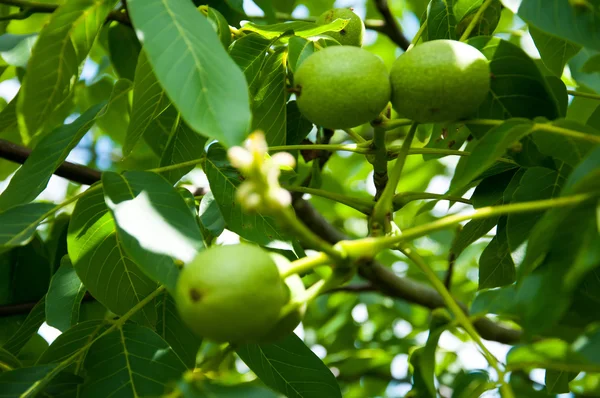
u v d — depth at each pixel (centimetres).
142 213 47
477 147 48
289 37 58
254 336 42
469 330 47
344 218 106
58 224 74
